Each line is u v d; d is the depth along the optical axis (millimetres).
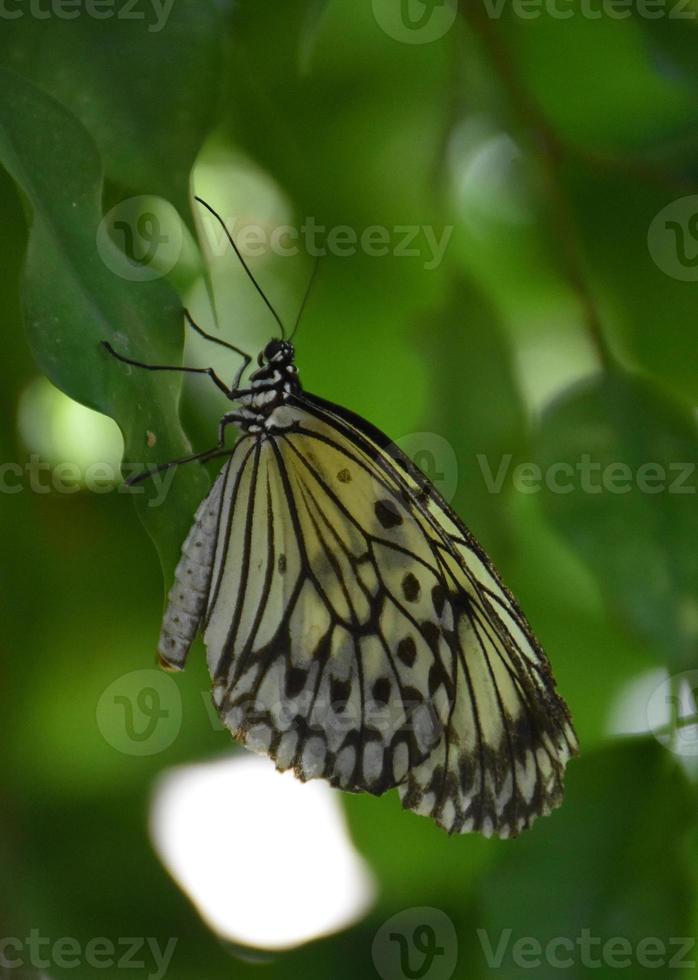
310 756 1061
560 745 1046
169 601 1032
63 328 1011
